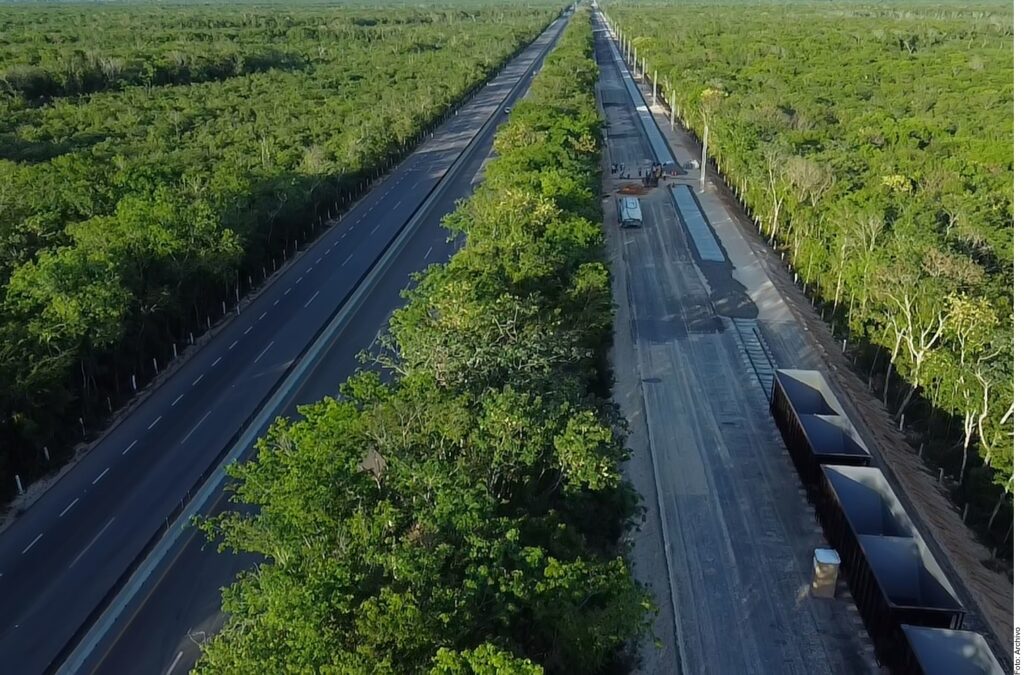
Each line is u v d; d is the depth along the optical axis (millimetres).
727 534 53188
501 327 55062
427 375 48906
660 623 46031
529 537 40719
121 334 65625
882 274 72750
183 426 65375
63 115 150625
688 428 65062
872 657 43906
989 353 61688
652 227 112500
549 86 170875
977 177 110688
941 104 165250
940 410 65625
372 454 51000
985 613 47812
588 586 36125
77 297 62594
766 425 65625
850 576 47594
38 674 42562
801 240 97125
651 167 144125
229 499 55938
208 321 83250
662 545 52062
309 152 127750
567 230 79500
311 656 30656
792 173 103750
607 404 55812
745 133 125750
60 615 46406
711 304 88625
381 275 96750
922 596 44281
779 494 57094
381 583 35344
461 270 67812
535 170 99750
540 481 47094
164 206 80250
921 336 67750
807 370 71562
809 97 172250
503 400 44750
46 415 59375
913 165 115000
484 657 28953
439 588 33594
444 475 40375
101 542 52062
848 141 132375
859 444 56281
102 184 96562
